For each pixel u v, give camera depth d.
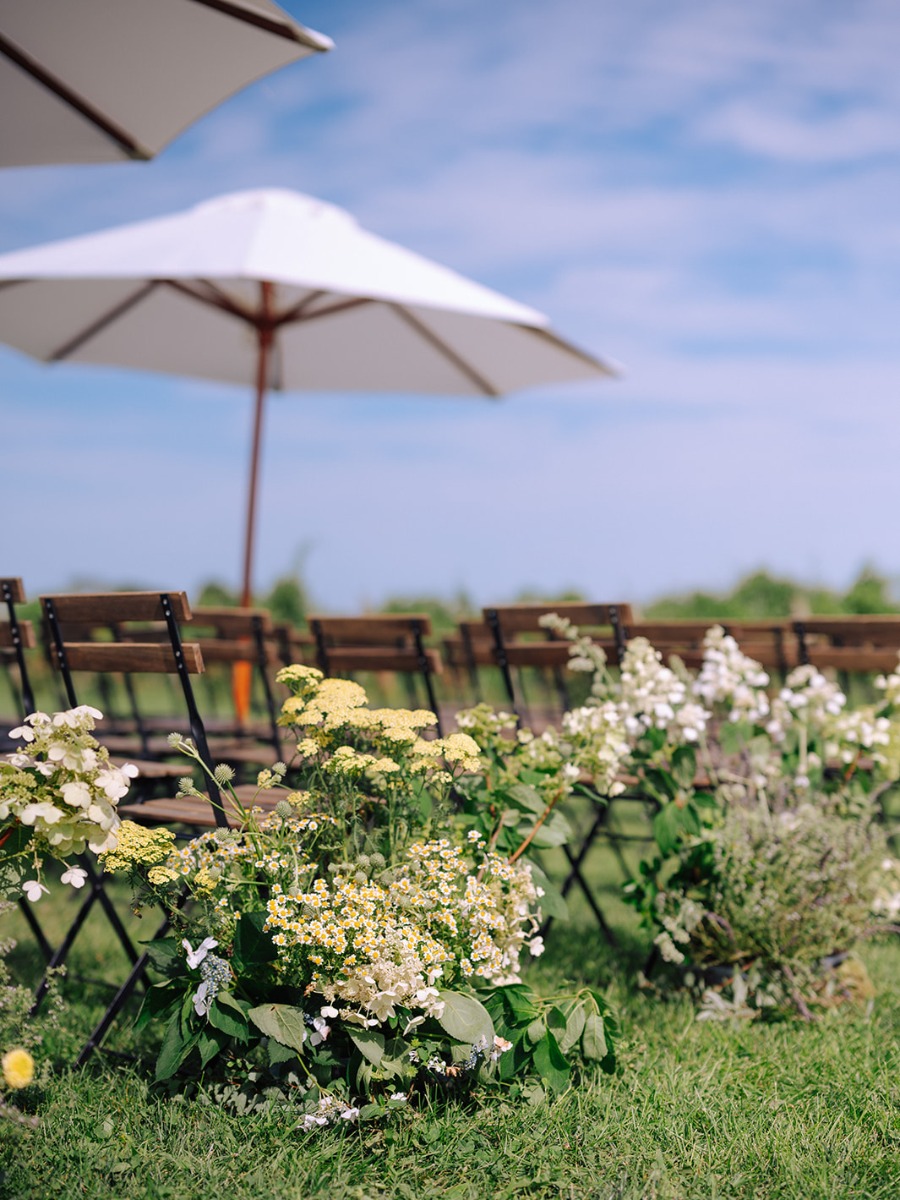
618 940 4.09
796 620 4.18
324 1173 2.30
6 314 6.20
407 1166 2.36
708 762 3.72
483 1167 2.36
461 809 3.27
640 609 9.62
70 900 4.73
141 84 3.59
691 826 3.40
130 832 2.65
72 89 3.62
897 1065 2.90
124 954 3.89
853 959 3.64
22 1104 2.57
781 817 3.52
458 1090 2.69
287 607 10.05
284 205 5.85
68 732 2.48
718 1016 3.23
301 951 2.58
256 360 7.06
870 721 3.74
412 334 6.58
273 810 2.95
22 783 2.43
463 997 2.61
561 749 3.23
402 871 2.71
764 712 3.71
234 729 4.81
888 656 4.23
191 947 2.58
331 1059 2.57
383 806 2.95
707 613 9.57
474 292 5.59
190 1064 2.76
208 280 6.18
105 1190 2.23
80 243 5.72
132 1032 2.98
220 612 4.21
